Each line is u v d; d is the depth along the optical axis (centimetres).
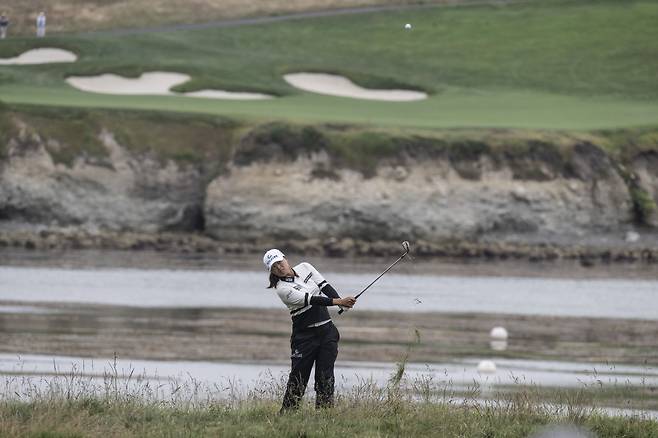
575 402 6462
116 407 5484
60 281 15712
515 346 11231
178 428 5041
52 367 8806
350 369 9369
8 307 12812
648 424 5481
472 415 5575
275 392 6425
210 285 16012
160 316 12594
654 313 14412
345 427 5178
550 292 16612
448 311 13988
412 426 5250
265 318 12762
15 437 4731
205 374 8838
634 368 9950
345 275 18038
